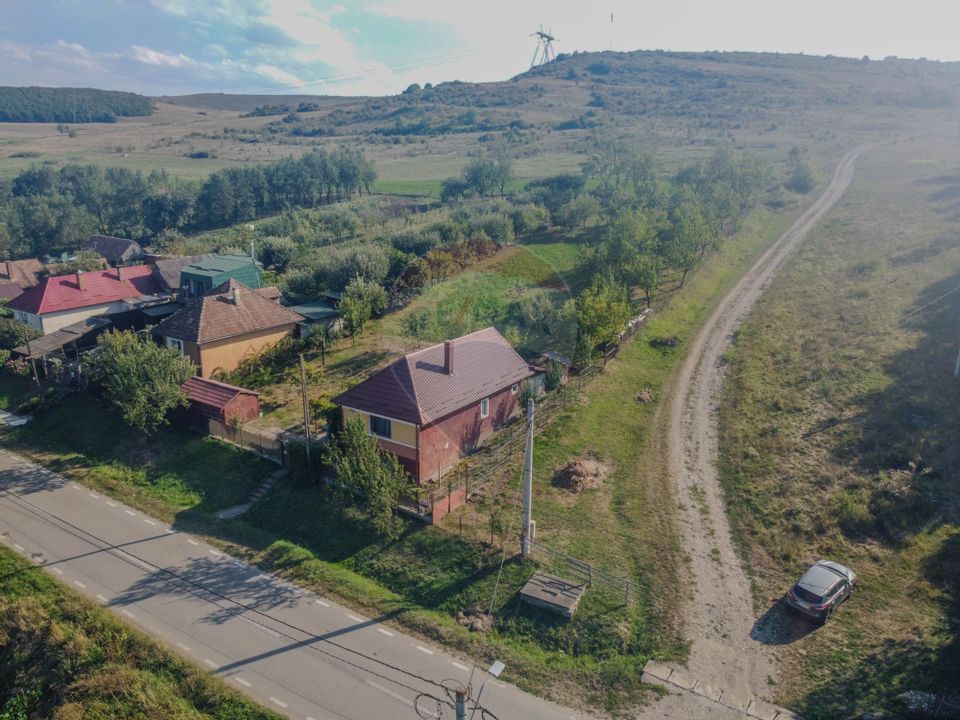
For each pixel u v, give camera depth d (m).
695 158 125.44
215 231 113.06
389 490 29.05
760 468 34.91
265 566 29.25
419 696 20.34
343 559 29.41
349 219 78.81
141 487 36.19
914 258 66.38
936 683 21.11
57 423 43.69
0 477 37.62
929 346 46.41
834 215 88.38
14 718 22.06
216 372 46.44
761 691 21.78
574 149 140.00
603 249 37.41
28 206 109.38
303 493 33.44
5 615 25.73
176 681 22.66
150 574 28.78
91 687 22.14
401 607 26.31
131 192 117.56
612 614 25.02
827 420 39.34
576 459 35.03
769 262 72.25
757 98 196.25
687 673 22.55
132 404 38.12
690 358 49.44
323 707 21.53
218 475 36.00
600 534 29.64
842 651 23.00
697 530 30.22
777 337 52.47
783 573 27.28
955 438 35.12
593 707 21.47
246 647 24.30
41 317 55.38
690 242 61.38
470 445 34.69
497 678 22.72
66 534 31.94
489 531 29.38
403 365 31.73
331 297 38.19
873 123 156.12
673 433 39.06
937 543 27.94
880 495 31.27
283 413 40.84
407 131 172.62
